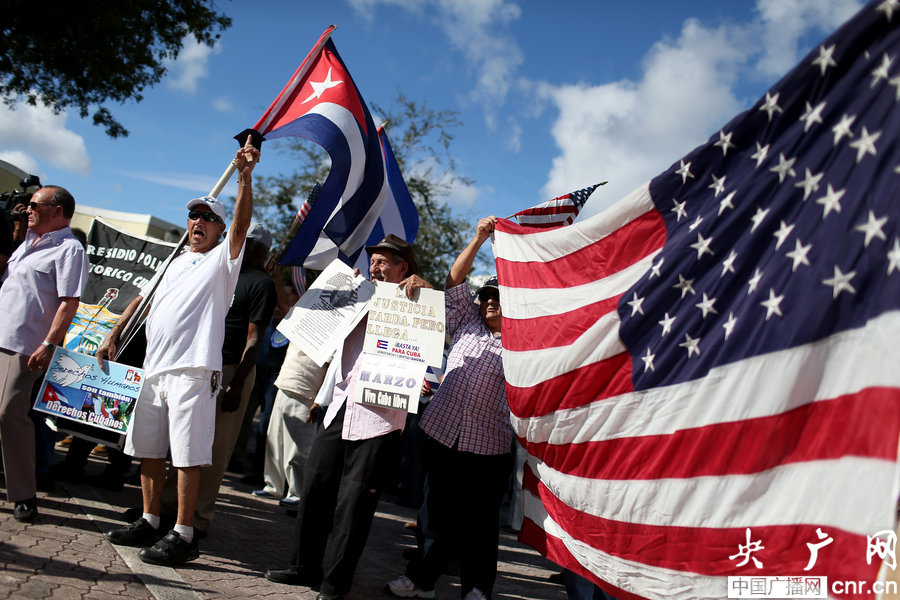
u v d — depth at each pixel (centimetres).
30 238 477
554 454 400
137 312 488
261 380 809
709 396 317
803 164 299
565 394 389
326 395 454
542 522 425
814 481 271
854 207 275
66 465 583
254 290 528
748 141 326
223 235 500
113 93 1497
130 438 438
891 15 276
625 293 371
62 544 407
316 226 573
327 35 579
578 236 412
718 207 334
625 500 347
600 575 362
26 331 450
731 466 301
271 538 536
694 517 312
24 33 1316
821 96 295
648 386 348
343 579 396
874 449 253
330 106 567
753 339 303
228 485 743
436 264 2233
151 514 445
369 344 422
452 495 455
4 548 376
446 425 458
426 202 2241
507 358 436
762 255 310
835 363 272
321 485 430
